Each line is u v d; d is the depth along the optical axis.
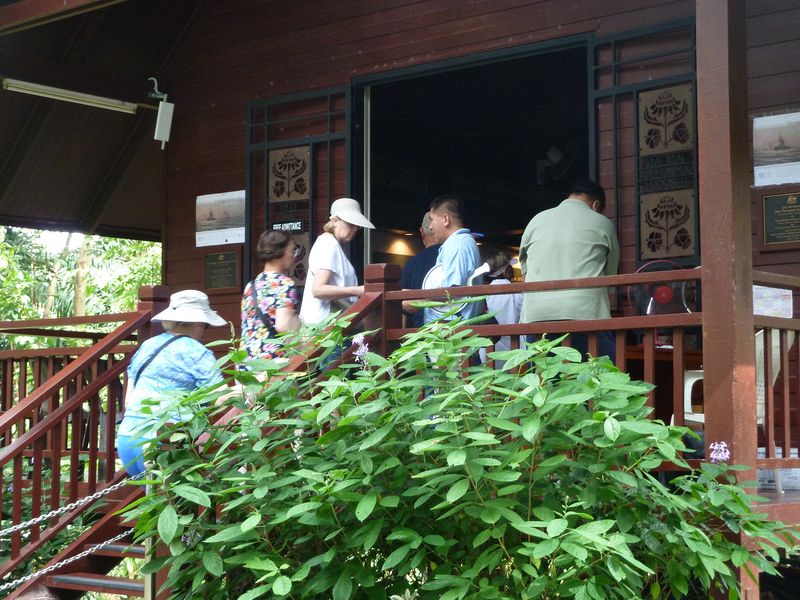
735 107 4.59
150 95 9.55
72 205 11.06
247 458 4.27
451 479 3.81
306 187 8.94
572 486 4.02
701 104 4.61
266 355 5.57
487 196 13.91
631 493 3.99
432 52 8.38
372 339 5.25
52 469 6.41
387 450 4.09
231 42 9.52
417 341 4.42
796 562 6.02
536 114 12.20
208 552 4.13
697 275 4.54
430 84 11.32
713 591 4.33
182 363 5.26
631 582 3.81
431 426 4.14
